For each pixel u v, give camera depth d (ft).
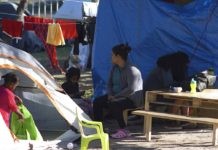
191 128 34.24
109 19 39.60
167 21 38.68
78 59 61.57
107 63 39.34
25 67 28.76
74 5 76.33
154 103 32.30
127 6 39.27
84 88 49.67
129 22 39.29
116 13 39.52
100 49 39.63
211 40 38.19
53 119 32.73
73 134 28.71
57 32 50.34
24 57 29.25
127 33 39.34
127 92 31.68
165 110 34.19
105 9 39.68
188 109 30.66
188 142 29.91
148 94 31.50
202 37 38.29
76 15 75.46
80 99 35.37
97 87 39.27
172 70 35.42
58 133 31.73
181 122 34.73
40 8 103.35
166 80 34.47
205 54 38.37
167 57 35.22
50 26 50.11
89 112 34.63
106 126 33.81
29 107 32.91
